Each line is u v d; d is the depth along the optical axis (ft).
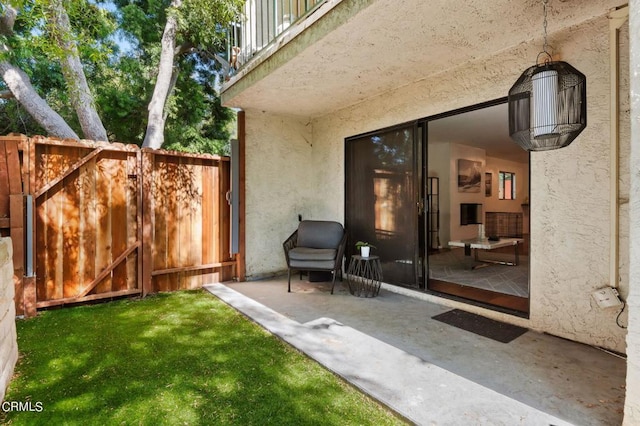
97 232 11.96
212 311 11.13
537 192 9.20
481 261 19.79
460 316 10.53
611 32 7.70
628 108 7.63
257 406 5.90
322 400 6.09
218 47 25.20
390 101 13.43
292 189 17.22
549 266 9.00
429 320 10.17
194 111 30.12
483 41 9.31
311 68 11.16
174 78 27.37
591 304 8.25
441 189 25.43
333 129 16.39
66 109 25.66
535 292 9.31
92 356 7.77
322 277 15.48
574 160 8.50
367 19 8.14
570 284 8.61
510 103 7.77
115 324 9.86
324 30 8.99
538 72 7.25
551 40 8.84
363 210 14.97
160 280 13.58
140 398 6.14
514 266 18.43
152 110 22.75
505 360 7.53
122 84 26.55
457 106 11.10
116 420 5.52
